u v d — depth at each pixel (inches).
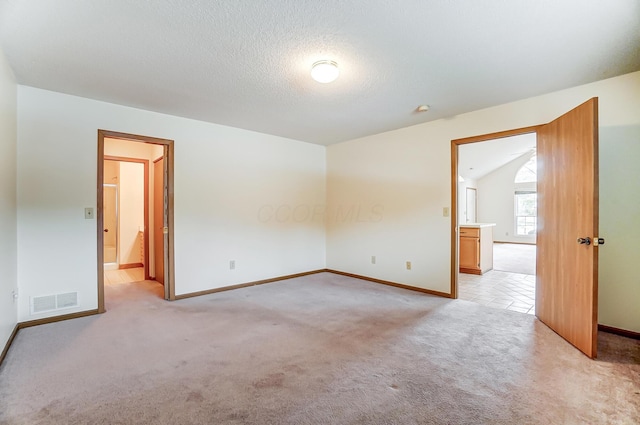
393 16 72.3
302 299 148.1
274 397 70.0
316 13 70.9
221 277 164.6
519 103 128.1
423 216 161.5
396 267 173.9
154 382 75.9
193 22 74.5
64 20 73.6
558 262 106.3
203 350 93.5
